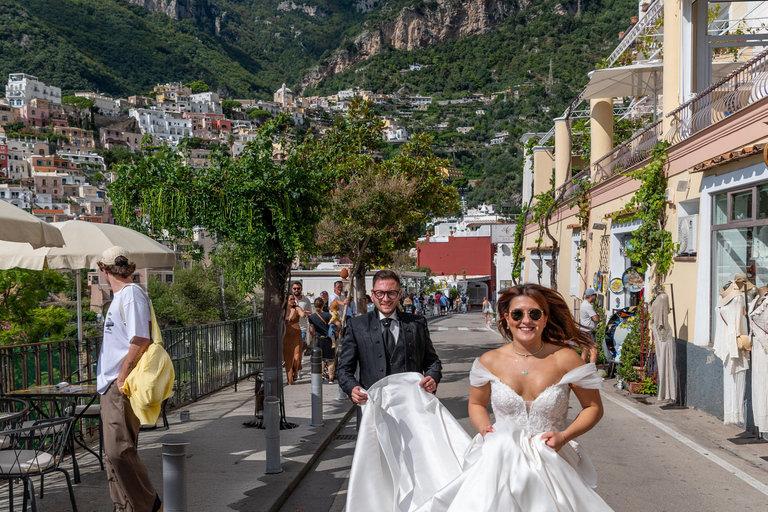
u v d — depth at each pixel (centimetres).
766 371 799
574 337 417
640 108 2539
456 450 494
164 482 479
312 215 926
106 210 17475
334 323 1436
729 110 1077
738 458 774
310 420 995
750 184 949
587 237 1884
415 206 1869
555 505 370
